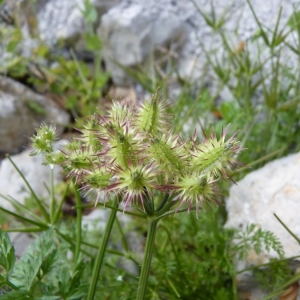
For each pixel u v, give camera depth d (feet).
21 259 0.57
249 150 0.83
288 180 0.67
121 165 0.42
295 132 0.86
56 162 0.49
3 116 1.05
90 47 1.06
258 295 0.68
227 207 0.73
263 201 0.68
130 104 0.51
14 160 1.02
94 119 0.48
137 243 0.83
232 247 0.68
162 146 0.42
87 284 0.58
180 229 0.76
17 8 1.18
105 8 1.11
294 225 0.64
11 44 1.13
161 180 0.47
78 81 1.11
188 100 0.97
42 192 0.96
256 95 0.95
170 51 1.07
